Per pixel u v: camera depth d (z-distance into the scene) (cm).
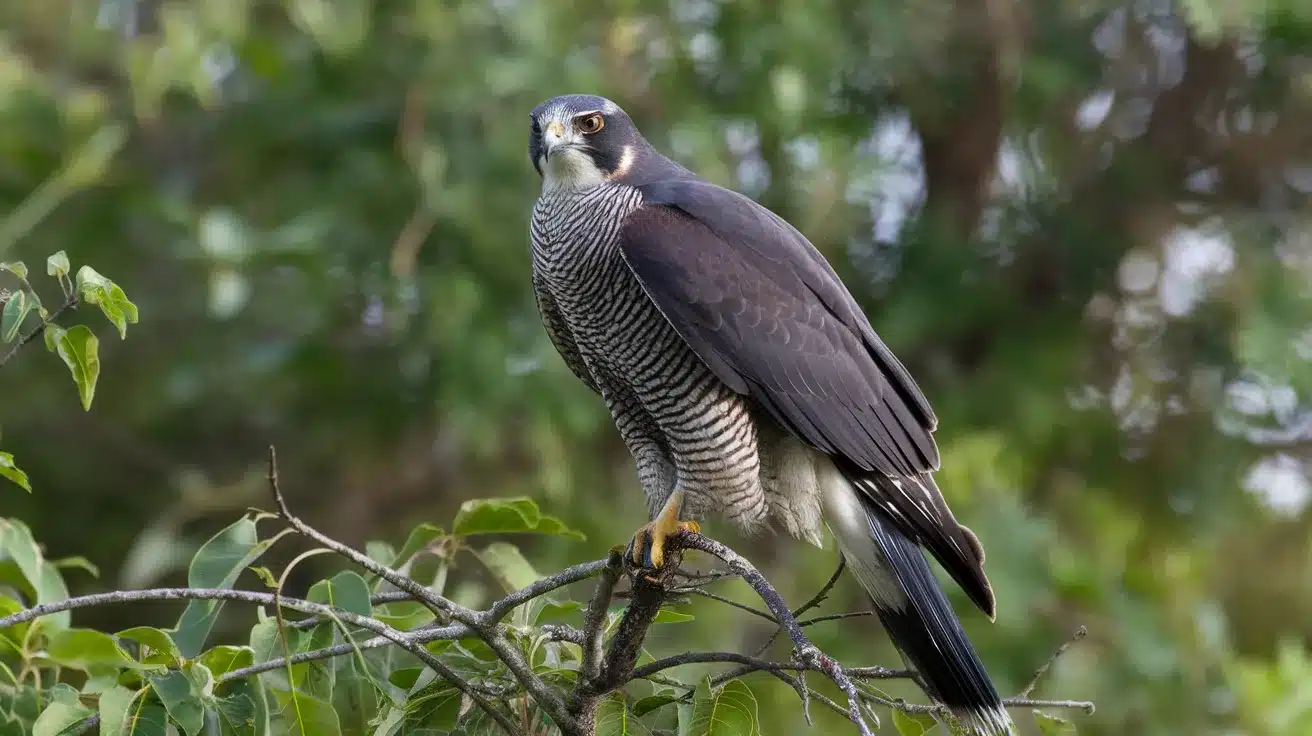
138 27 1420
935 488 723
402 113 1227
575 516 1197
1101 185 1389
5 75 1247
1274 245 1338
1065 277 1366
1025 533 1016
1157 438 1331
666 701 587
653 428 775
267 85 1295
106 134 1168
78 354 529
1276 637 1314
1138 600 1012
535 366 1170
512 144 1174
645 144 788
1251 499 1323
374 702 586
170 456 1377
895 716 595
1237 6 1191
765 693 927
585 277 741
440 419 1310
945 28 1327
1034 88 1320
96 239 1314
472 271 1195
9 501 1340
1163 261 1377
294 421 1371
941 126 1412
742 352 705
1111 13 1371
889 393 724
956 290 1312
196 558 559
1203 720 983
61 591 620
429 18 1177
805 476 730
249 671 525
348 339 1284
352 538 1345
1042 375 1295
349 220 1214
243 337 1307
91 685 523
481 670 577
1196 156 1408
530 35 1148
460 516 624
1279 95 1373
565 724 549
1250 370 1250
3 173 1260
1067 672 973
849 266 1352
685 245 716
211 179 1363
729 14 1209
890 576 710
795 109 1150
